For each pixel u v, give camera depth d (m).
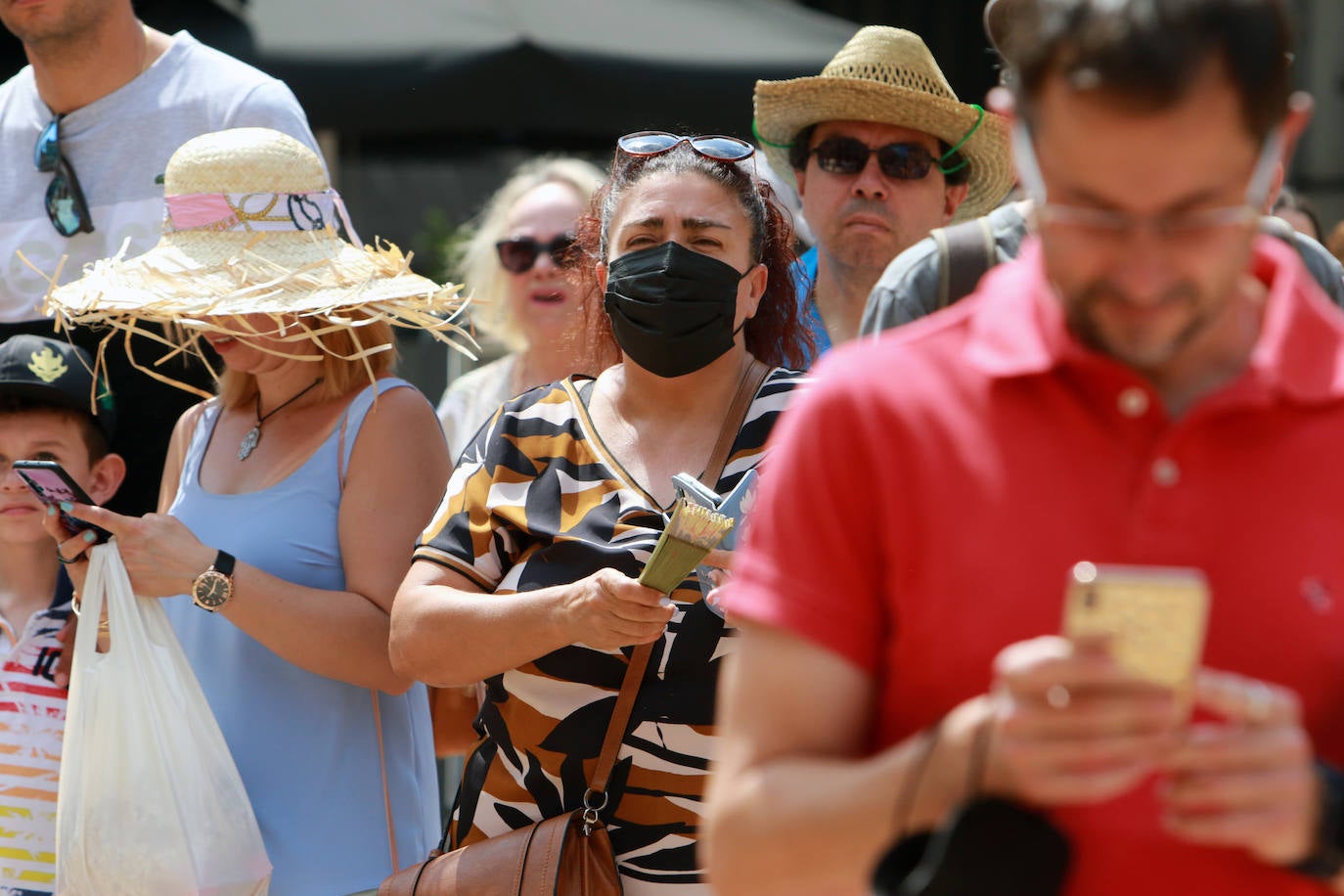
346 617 10.34
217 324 10.86
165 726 9.94
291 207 11.26
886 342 5.12
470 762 9.66
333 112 22.19
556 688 9.03
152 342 13.27
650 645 8.87
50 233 13.61
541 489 9.38
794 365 10.56
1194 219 4.37
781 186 16.34
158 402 13.35
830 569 4.93
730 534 8.90
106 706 9.90
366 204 32.66
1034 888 4.47
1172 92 4.16
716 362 9.65
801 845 4.62
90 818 9.84
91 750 9.88
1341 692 4.62
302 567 10.68
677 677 8.84
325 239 11.41
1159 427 4.74
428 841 11.34
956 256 7.58
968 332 5.06
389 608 10.52
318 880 10.41
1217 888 4.70
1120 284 4.44
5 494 11.39
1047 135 4.45
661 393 9.60
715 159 9.70
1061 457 4.75
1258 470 4.68
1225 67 4.23
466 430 17.95
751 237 9.79
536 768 9.10
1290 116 4.57
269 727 10.61
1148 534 4.66
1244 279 5.15
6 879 10.98
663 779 8.86
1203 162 4.28
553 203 17.47
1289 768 4.30
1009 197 14.96
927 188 13.05
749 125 22.97
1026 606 4.68
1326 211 29.66
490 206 21.38
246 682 10.72
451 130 22.73
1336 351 4.89
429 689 12.53
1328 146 29.66
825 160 13.11
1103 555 4.68
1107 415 4.76
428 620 9.09
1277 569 4.62
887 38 13.38
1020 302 5.00
